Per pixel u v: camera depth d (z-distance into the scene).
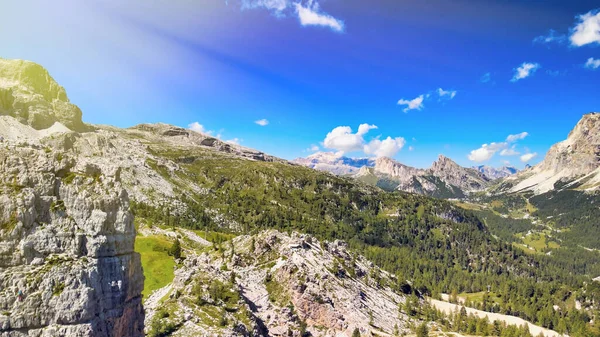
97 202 50.53
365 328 132.25
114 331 49.75
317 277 147.00
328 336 123.94
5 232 43.78
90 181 52.72
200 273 114.19
